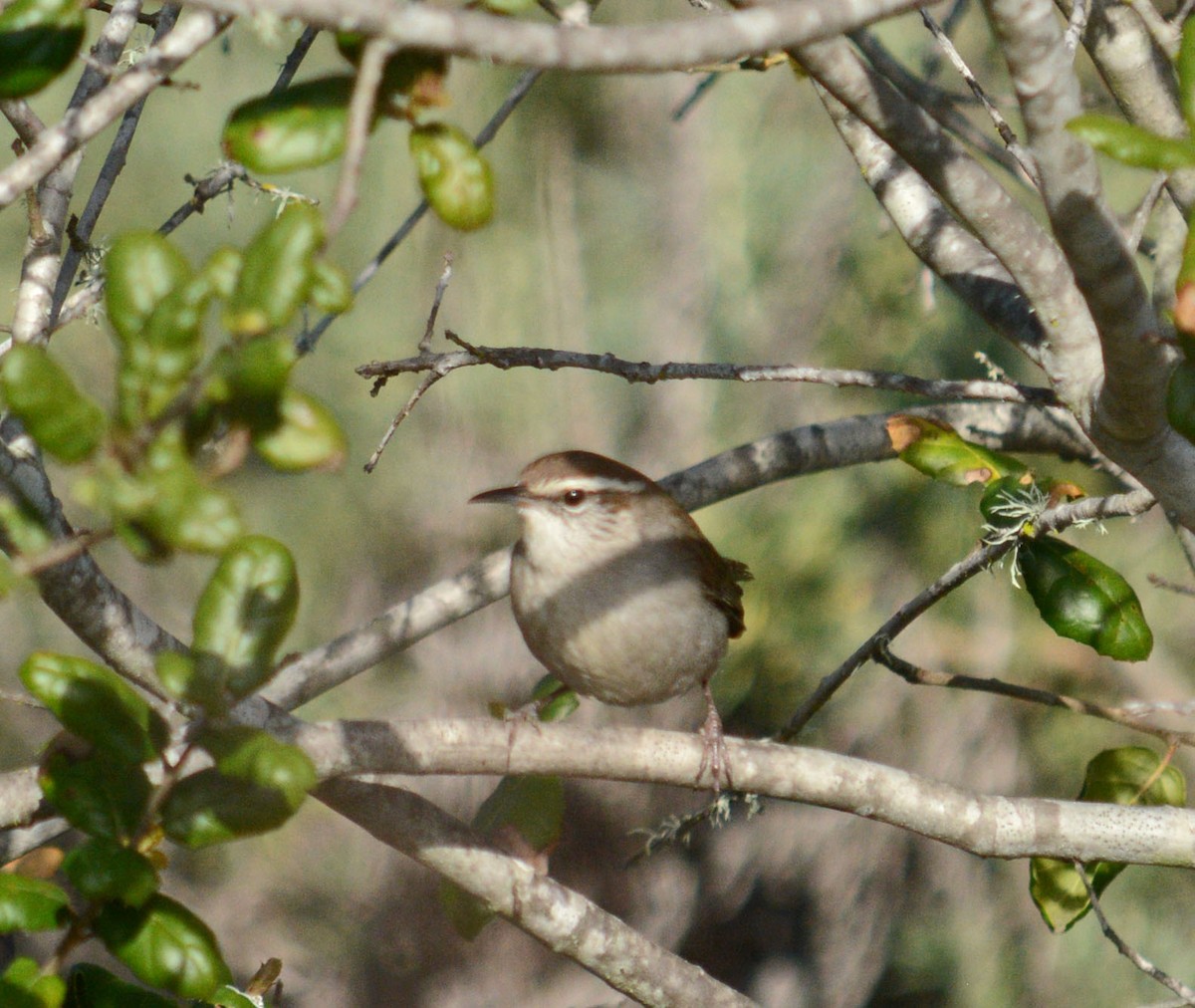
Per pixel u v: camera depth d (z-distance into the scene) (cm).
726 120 2378
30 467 630
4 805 671
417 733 702
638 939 805
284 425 392
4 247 2052
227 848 2303
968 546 2203
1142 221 768
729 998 823
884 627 923
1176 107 893
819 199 2311
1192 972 2092
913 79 1045
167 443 375
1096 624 877
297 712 2288
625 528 980
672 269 2388
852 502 2264
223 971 500
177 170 2114
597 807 2475
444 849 773
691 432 2370
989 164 1736
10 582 394
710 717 1044
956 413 1233
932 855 2386
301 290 380
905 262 2198
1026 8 474
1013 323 786
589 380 2364
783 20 411
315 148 441
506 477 2358
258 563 486
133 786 503
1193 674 2036
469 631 2353
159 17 804
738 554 2292
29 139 734
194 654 475
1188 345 457
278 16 387
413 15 381
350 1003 2266
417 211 773
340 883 2314
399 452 2344
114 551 2208
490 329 2295
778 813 2475
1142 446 633
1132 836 778
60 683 493
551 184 2331
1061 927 890
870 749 2228
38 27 475
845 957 2348
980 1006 2233
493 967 2258
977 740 2200
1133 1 809
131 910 499
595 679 1011
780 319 2312
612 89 2370
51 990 480
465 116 2225
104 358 1930
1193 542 995
